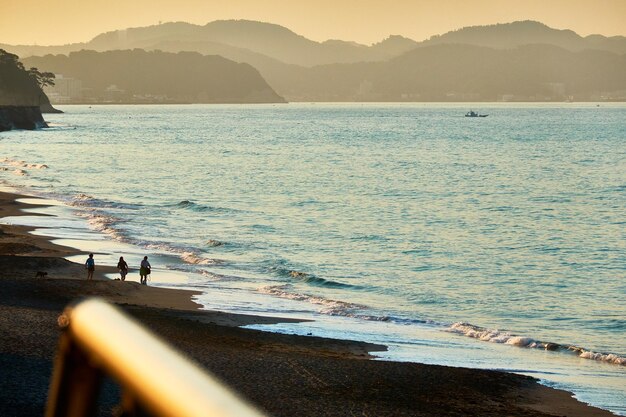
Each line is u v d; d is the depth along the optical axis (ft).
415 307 176.65
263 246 246.47
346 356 130.00
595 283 207.00
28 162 542.16
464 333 151.33
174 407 5.17
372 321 158.51
